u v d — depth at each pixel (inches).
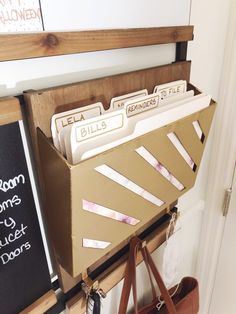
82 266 19.3
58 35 15.0
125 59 21.6
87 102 18.3
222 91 32.6
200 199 39.9
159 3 21.9
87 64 19.3
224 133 34.3
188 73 25.5
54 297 20.4
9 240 16.7
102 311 29.1
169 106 19.5
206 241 42.8
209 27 28.2
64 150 16.1
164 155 20.3
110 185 17.2
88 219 17.3
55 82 17.9
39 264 19.1
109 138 16.6
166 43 22.3
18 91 16.3
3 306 17.8
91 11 17.8
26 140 16.7
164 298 27.5
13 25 14.5
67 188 15.3
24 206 16.9
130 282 26.5
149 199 21.4
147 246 27.8
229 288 43.5
